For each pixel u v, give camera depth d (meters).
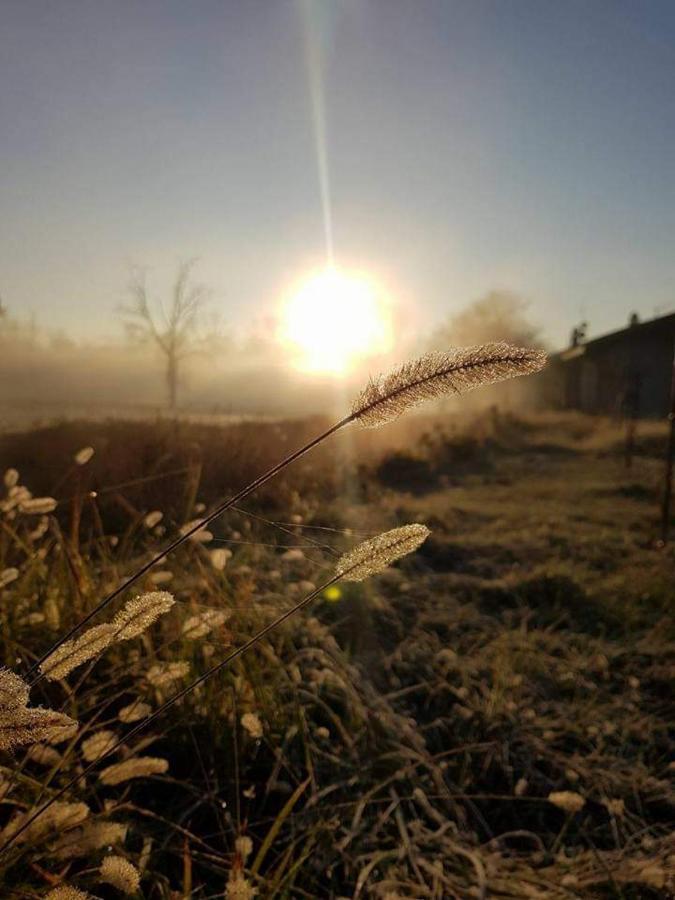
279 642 3.58
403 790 2.97
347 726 3.23
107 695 2.93
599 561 6.68
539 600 5.54
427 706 3.76
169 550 1.37
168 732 2.77
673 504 9.58
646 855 2.71
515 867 2.67
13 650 2.83
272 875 2.37
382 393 1.18
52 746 2.47
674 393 7.39
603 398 30.95
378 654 4.18
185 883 2.01
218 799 2.57
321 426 15.30
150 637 3.19
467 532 7.82
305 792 2.76
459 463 14.63
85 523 5.97
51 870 1.97
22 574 3.67
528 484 11.76
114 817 2.35
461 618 5.03
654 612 5.31
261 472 9.06
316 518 7.52
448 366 1.17
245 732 2.83
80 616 3.15
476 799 3.11
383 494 9.91
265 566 5.01
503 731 3.55
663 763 3.45
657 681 4.23
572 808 2.40
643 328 28.77
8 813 2.26
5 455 8.89
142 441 9.02
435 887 2.39
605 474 12.93
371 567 1.40
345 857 2.46
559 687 4.13
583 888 2.43
